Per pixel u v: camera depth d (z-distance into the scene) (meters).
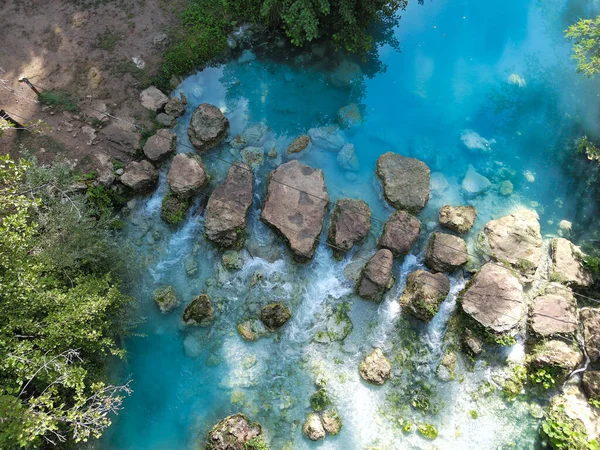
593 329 11.18
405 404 10.92
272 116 13.89
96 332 9.07
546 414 10.84
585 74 13.66
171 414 10.83
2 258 8.61
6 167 11.84
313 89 14.33
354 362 11.27
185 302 11.73
